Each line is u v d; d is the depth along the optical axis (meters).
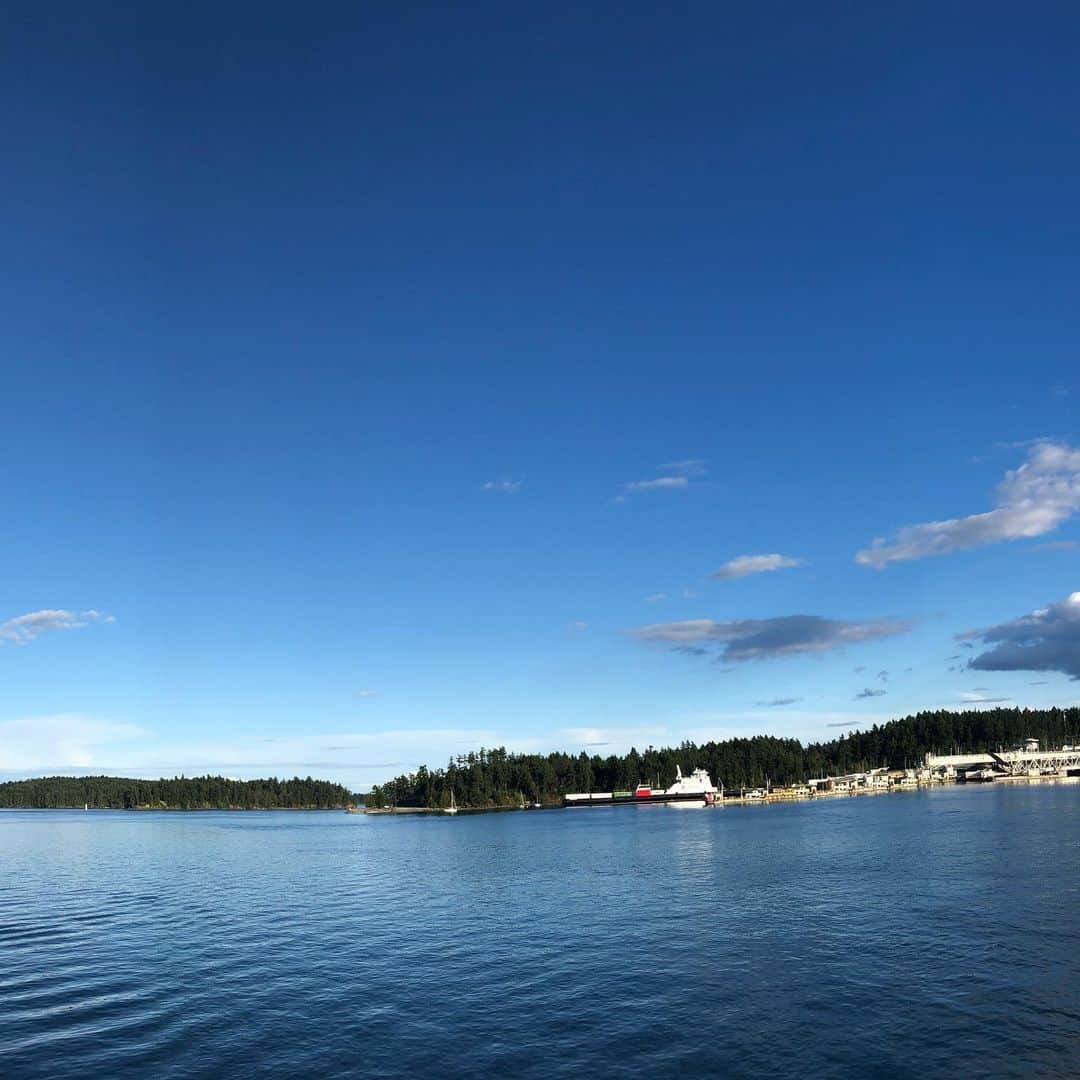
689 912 82.31
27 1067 42.25
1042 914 72.19
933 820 184.88
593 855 146.38
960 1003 49.16
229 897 103.56
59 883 120.88
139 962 65.06
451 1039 45.88
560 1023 48.28
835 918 75.12
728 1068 40.88
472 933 75.38
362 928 79.38
